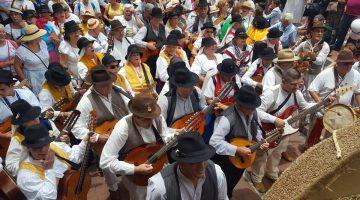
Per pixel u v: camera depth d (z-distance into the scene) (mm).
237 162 4645
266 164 5902
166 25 9109
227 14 11352
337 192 1873
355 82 5938
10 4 8734
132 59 6426
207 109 4930
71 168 4438
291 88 5195
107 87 4855
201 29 9070
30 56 6809
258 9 10828
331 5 12273
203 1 10023
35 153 3748
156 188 3018
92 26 8508
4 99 5203
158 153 4039
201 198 3105
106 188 5766
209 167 3152
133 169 3922
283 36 10125
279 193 2166
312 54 7504
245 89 4375
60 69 5527
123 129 3988
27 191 3768
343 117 5090
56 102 5574
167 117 5016
